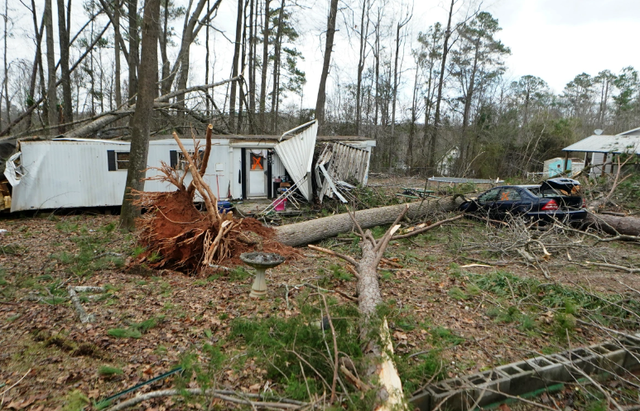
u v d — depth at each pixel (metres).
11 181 10.70
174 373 3.49
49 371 3.58
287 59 30.55
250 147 14.22
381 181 23.08
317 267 7.16
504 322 4.93
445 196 13.02
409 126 31.31
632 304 5.28
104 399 3.18
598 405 3.32
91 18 18.45
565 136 29.70
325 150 15.08
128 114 14.51
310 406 2.80
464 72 31.91
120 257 7.21
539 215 9.88
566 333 4.46
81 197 12.10
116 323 4.55
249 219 8.52
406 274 6.79
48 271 6.40
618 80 44.44
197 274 6.80
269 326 3.95
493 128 29.81
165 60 22.45
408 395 3.10
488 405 3.43
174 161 12.93
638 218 9.75
